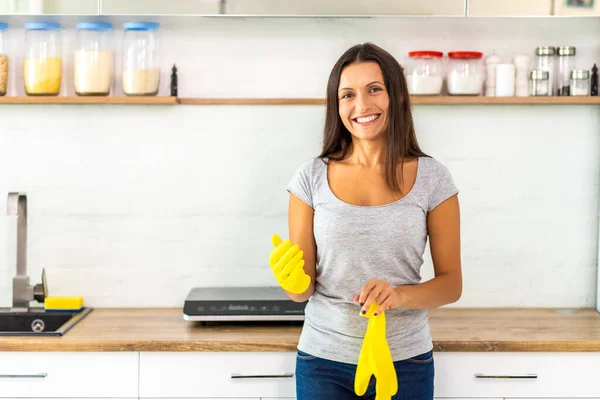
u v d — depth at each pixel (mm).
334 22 2496
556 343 2104
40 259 2521
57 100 2365
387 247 1766
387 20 2494
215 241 2533
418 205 1803
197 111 2492
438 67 2416
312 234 1868
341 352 1777
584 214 2547
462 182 2531
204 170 2512
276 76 2508
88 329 2223
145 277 2535
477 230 2545
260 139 2506
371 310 1673
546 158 2529
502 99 2418
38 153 2490
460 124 2514
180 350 2090
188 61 2498
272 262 1669
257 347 2096
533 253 2553
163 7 2307
